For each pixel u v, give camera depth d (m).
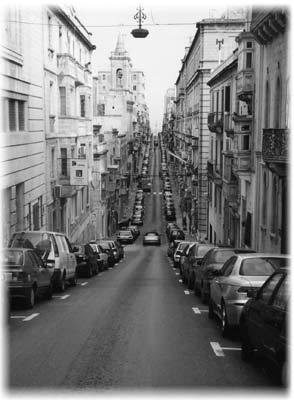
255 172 27.30
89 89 44.94
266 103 24.81
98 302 16.56
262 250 25.66
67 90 33.62
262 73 25.56
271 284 8.74
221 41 52.34
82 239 44.84
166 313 14.43
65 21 34.69
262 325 8.28
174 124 113.12
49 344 10.37
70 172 33.53
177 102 97.06
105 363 8.98
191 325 12.70
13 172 23.11
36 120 27.50
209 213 51.66
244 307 9.59
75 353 9.66
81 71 39.28
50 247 19.22
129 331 11.71
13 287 14.63
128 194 97.56
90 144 46.62
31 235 19.52
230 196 33.97
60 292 19.53
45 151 29.73
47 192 30.36
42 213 28.98
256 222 26.88
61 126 33.53
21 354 9.57
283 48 21.39
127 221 78.00
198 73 54.53
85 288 21.25
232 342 10.90
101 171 57.28
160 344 10.48
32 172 26.72
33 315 13.82
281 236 21.62
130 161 106.62
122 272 30.83
